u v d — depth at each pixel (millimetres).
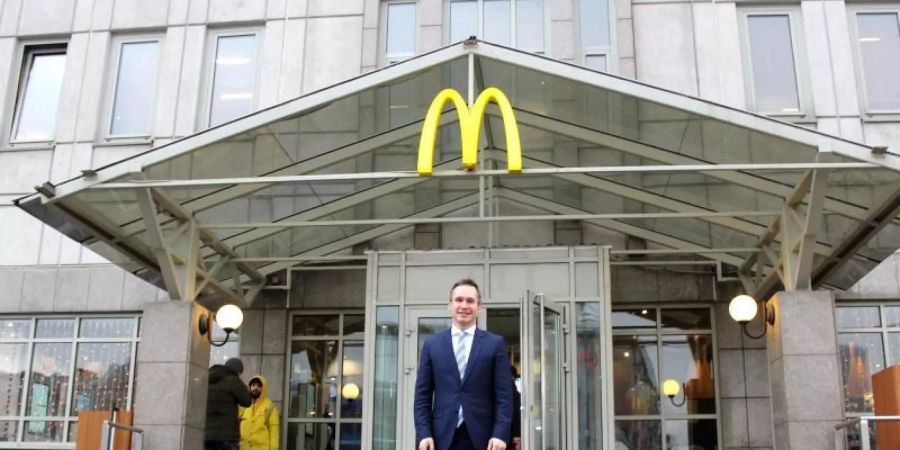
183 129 15383
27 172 15492
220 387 11680
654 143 10734
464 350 5949
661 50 14930
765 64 14992
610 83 9641
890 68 14867
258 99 15477
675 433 13844
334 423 14398
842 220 10969
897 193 9891
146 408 10742
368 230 14227
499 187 13195
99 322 14984
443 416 5809
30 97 16250
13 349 14961
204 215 11750
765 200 11227
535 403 11094
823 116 14484
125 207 10719
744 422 13531
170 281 11078
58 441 14555
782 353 10266
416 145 11195
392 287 12461
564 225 14391
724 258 13445
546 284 12273
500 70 10023
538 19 15531
